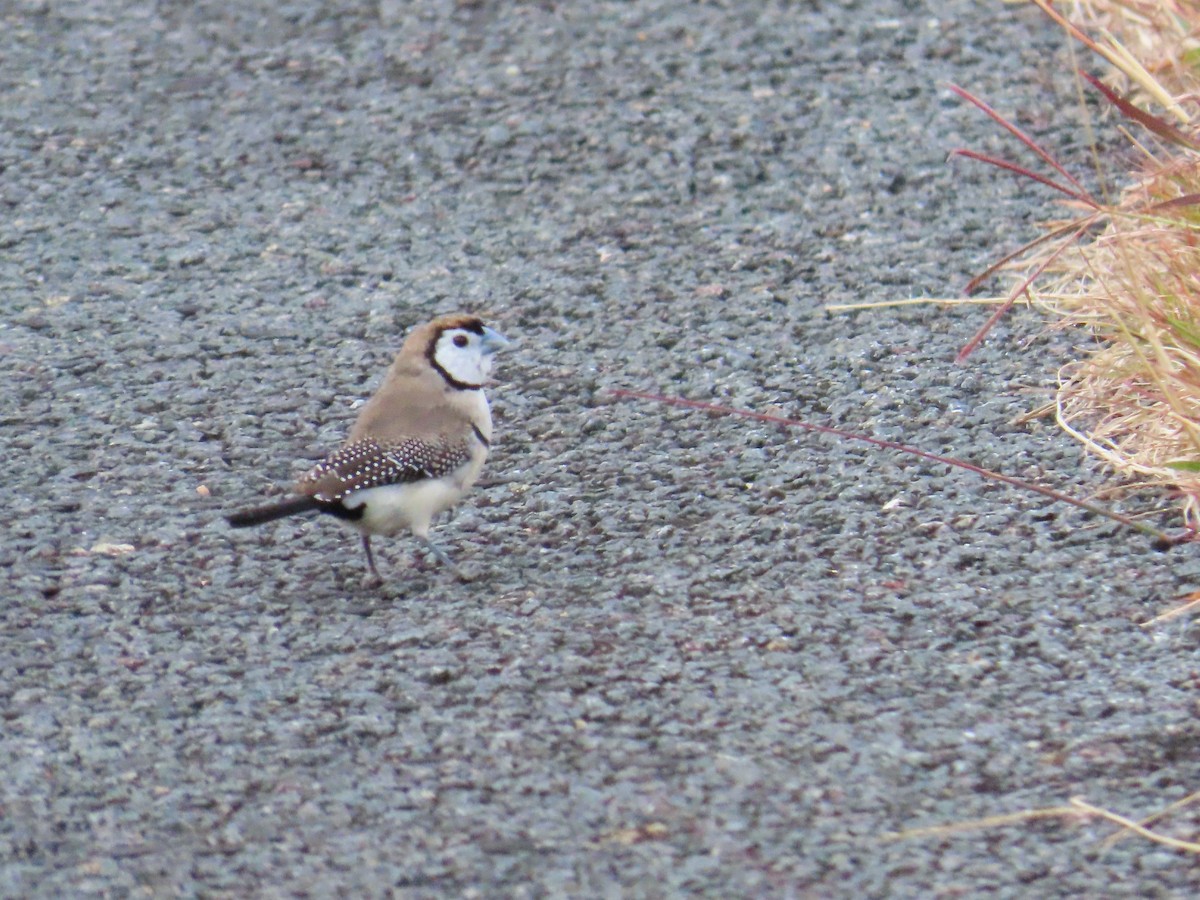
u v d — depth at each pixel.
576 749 8.48
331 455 10.52
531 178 16.27
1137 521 10.44
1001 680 8.93
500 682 9.13
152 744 8.67
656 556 10.51
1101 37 17.06
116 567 10.55
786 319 13.66
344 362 13.39
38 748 8.66
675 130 16.89
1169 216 11.89
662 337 13.51
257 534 11.02
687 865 7.52
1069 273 13.38
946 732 8.47
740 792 8.05
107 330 13.91
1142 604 9.58
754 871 7.45
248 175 16.58
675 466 11.65
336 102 17.92
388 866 7.60
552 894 7.35
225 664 9.46
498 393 12.80
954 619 9.55
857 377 12.70
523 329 13.77
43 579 10.38
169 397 12.88
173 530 11.03
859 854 7.54
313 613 10.02
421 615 9.95
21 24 20.25
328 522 11.22
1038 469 11.20
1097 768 8.11
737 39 18.77
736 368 12.95
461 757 8.46
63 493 11.52
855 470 11.38
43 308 14.30
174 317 14.12
